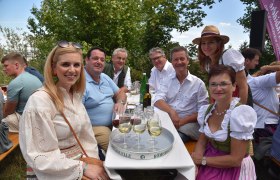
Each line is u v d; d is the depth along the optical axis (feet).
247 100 8.73
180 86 10.77
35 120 5.69
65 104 6.42
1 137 10.03
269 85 10.58
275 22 20.12
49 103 5.98
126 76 17.80
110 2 23.02
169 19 32.22
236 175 6.64
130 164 5.63
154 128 6.63
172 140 6.66
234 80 6.83
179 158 5.92
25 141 5.64
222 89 6.66
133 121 7.32
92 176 5.88
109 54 25.05
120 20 24.06
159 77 17.04
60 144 6.32
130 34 25.17
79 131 6.73
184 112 10.81
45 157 5.63
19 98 11.76
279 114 11.12
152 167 5.52
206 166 7.03
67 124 6.27
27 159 5.64
